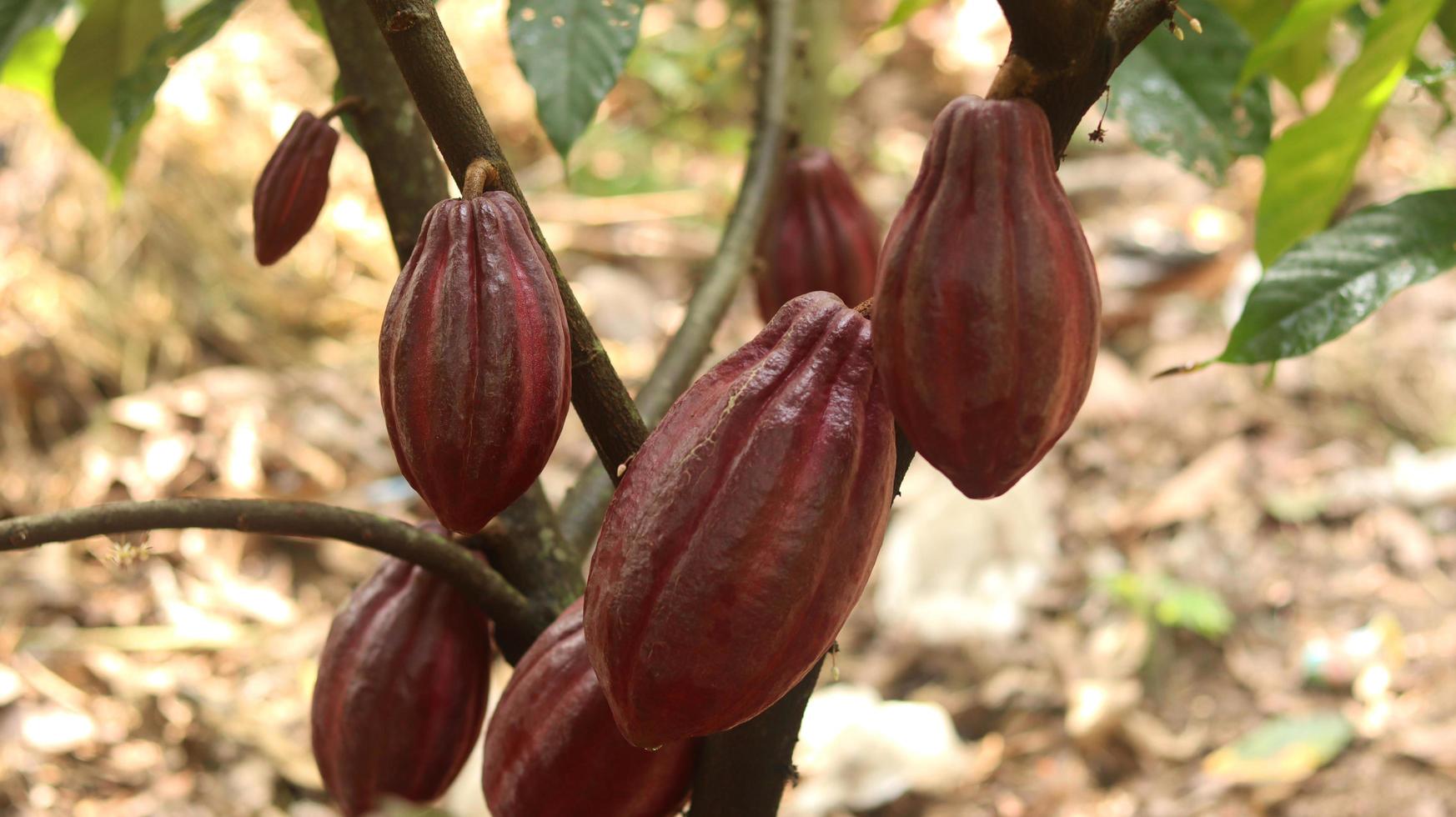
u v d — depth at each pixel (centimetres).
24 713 371
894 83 726
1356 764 376
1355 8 179
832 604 101
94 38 182
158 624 411
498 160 111
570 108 145
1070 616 432
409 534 129
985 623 425
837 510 100
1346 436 501
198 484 462
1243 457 494
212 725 370
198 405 481
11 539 121
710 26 619
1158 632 422
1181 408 518
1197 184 638
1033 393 96
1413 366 528
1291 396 521
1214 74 155
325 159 136
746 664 100
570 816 124
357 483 471
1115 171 658
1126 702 391
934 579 437
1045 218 96
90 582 423
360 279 566
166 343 504
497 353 103
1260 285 137
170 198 529
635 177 642
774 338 104
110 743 367
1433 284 566
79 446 464
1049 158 97
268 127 572
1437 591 436
